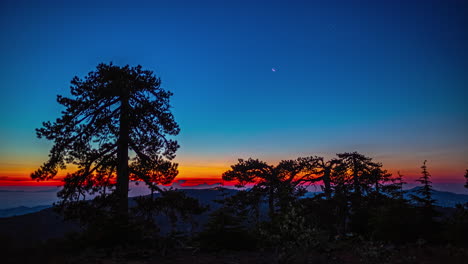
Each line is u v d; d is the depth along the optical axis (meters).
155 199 16.62
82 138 16.64
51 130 16.00
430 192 14.30
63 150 16.52
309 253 9.55
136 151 17.59
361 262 8.88
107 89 16.34
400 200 13.21
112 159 17.59
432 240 11.93
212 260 9.02
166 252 9.88
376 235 12.61
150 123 17.88
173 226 15.67
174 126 18.14
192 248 10.53
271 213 12.51
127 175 16.89
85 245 10.05
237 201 24.75
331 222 19.55
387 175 25.53
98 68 17.55
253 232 11.68
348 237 13.53
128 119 16.80
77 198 16.77
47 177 16.41
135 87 17.45
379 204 21.27
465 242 11.41
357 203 21.50
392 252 9.98
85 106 16.64
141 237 10.90
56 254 8.80
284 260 8.58
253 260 9.03
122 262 8.35
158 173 17.91
